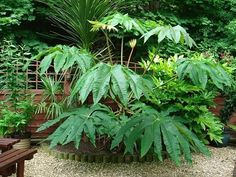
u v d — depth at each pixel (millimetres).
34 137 4527
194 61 3033
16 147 4129
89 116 3322
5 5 5211
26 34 5434
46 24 5809
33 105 4355
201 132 4211
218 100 5188
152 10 6055
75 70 4348
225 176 3559
